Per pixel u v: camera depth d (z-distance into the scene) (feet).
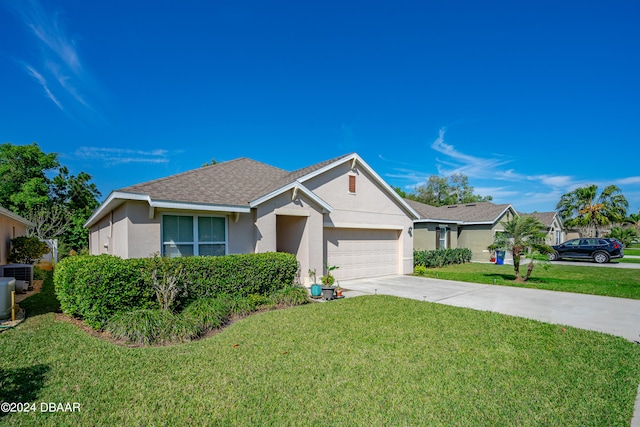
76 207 107.55
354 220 48.16
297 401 13.02
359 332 22.12
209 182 37.55
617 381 14.98
